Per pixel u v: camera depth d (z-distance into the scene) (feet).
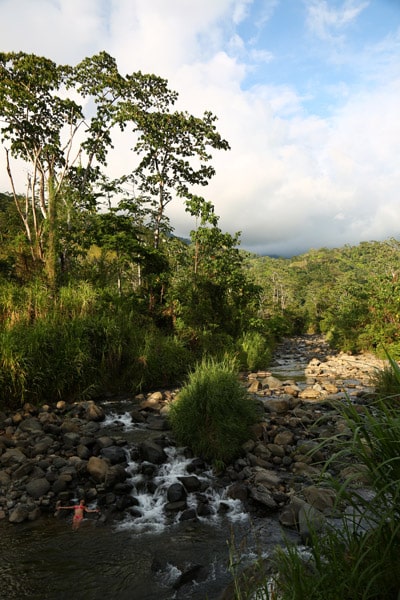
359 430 8.07
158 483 19.71
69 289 43.96
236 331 66.44
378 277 88.99
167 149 82.17
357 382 47.26
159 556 14.44
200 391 24.27
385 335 70.85
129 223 57.36
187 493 19.17
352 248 597.11
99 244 57.72
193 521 16.94
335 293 184.24
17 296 40.42
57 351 34.01
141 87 76.54
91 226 63.67
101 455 22.06
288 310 195.11
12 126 67.92
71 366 33.96
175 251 78.69
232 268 67.46
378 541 7.93
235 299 69.41
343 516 9.20
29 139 70.18
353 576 7.34
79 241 63.82
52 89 68.80
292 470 21.12
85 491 18.79
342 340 87.20
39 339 33.50
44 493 18.54
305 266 581.94
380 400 8.25
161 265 58.23
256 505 18.07
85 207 68.54
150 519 17.13
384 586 7.36
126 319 44.34
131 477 20.27
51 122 72.59
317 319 208.03
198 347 51.78
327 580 8.04
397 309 73.20
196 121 79.66
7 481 19.33
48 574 13.58
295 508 16.51
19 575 13.52
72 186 72.90
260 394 38.45
